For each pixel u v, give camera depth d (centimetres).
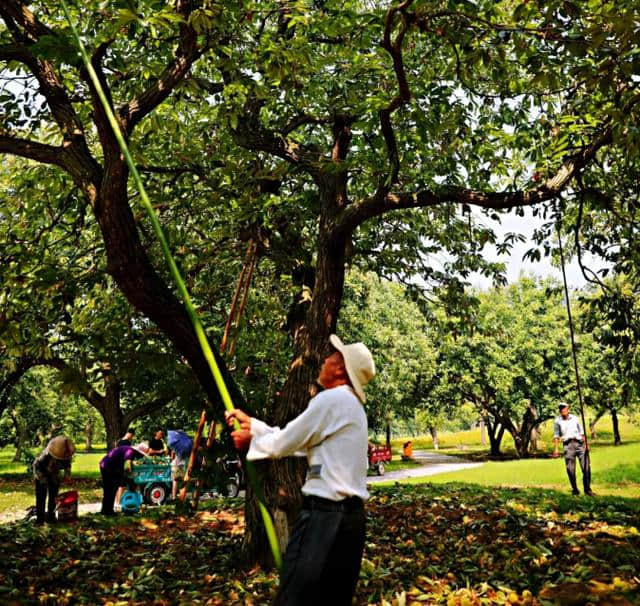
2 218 1054
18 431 3584
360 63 826
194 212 1003
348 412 314
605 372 3731
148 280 629
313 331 790
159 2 602
